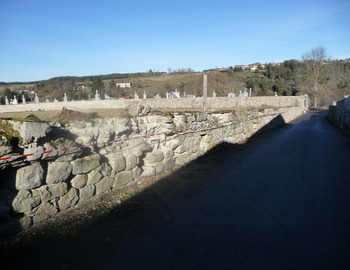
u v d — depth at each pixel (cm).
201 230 348
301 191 502
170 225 360
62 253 292
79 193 404
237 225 362
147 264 276
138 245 311
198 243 317
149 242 318
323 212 408
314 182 559
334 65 5841
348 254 297
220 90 4275
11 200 317
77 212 387
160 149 613
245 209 416
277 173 627
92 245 309
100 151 453
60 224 352
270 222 373
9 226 311
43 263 274
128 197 455
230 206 427
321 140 1214
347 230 352
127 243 315
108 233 336
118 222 365
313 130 1683
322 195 482
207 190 499
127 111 561
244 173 621
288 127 1892
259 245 314
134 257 288
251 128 1277
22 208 327
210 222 370
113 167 468
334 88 5684
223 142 948
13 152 314
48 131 353
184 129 684
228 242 320
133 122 531
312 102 5547
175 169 639
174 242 318
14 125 331
